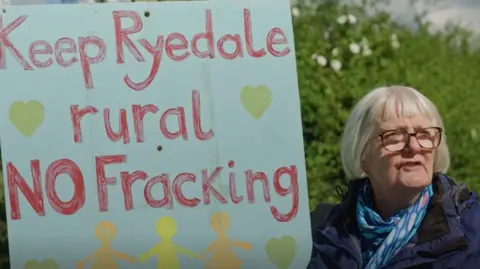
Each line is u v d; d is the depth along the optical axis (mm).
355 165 3143
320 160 4875
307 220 3195
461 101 5320
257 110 3186
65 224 3135
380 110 3045
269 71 3195
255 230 3188
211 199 3174
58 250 3133
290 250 3195
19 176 3119
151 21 3193
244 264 3189
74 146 3137
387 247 2996
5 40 3141
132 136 3154
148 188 3156
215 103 3180
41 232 3127
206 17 3205
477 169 5125
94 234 3141
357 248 3092
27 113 3127
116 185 3146
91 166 3139
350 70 5160
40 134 3131
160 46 3180
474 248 2941
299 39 5281
